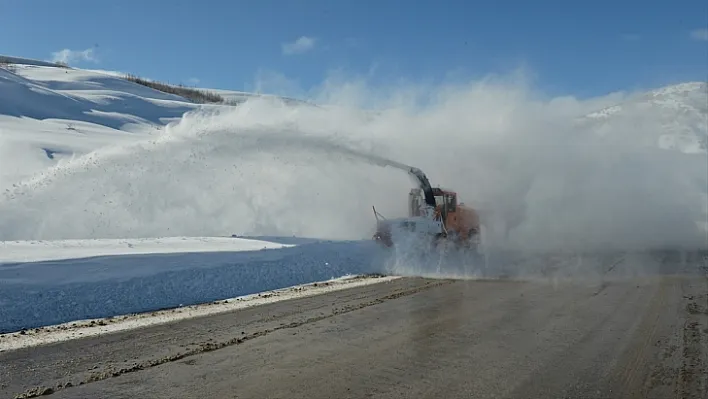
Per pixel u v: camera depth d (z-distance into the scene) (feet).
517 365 19.30
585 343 22.34
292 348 21.42
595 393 16.55
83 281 30.17
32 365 18.86
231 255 39.63
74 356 19.99
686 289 36.45
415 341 22.59
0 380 17.26
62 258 31.78
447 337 23.30
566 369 18.86
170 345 21.68
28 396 15.92
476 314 28.14
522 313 28.40
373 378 17.81
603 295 34.17
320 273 41.75
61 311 26.73
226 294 33.73
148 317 27.02
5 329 23.97
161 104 209.56
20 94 153.07
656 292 35.27
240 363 19.38
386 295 33.83
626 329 24.84
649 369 18.92
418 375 18.16
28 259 31.01
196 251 38.55
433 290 35.96
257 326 25.16
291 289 36.19
